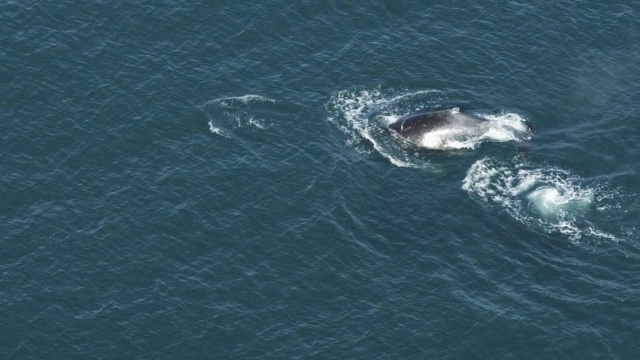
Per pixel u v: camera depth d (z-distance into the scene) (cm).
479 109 17225
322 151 16400
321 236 15162
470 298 14350
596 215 15475
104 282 14488
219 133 16612
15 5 18475
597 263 14838
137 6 18562
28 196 15575
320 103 17175
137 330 13925
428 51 18175
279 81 17500
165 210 15438
